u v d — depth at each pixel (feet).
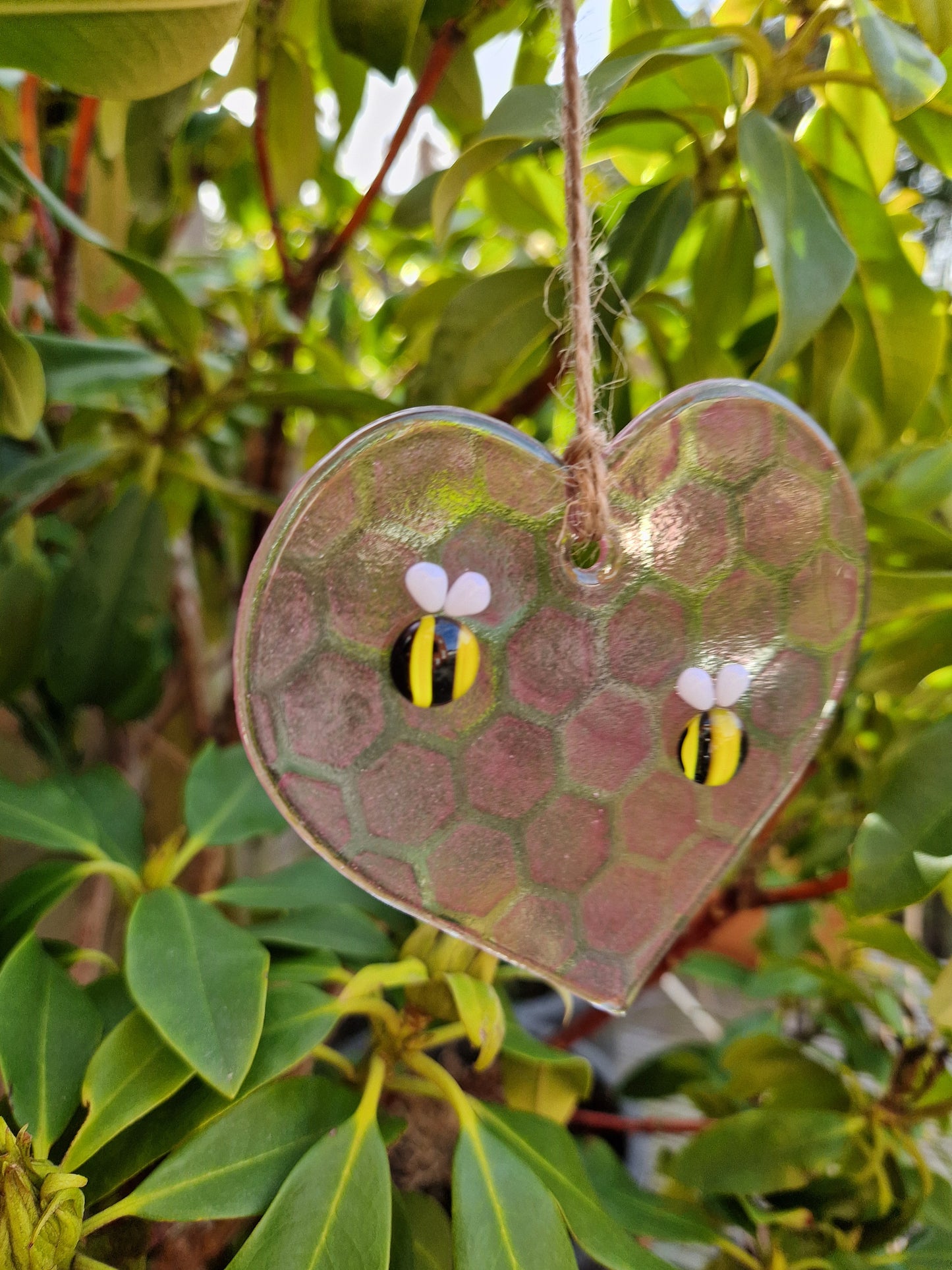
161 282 0.62
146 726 0.97
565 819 0.50
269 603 0.42
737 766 0.49
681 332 0.78
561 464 0.43
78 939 0.87
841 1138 0.58
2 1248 0.37
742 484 0.46
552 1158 0.50
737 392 0.44
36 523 0.86
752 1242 0.58
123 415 0.74
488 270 1.11
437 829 0.48
